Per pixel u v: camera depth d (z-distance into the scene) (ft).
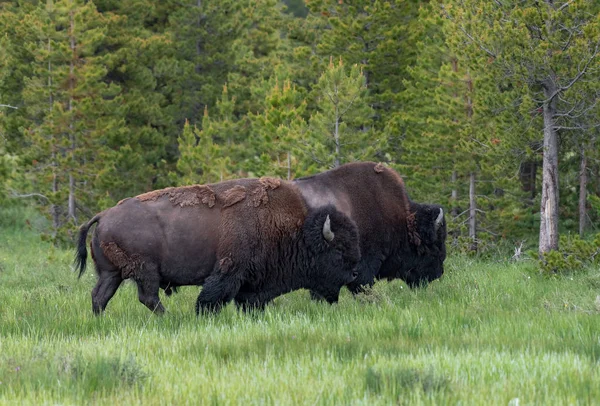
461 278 164.55
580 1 159.22
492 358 79.05
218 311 119.24
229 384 69.21
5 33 320.50
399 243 144.15
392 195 142.92
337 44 288.10
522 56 164.66
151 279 117.80
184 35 390.83
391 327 98.07
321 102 225.97
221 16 390.42
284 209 122.83
